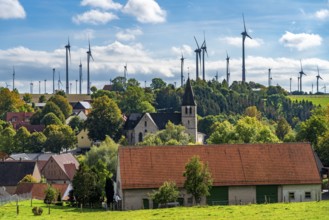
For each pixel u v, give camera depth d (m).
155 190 83.81
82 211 78.94
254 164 88.88
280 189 86.94
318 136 139.62
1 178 151.50
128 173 85.50
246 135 137.25
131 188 83.69
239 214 64.50
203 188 79.31
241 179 86.38
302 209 66.44
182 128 180.50
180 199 84.25
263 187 86.69
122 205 83.69
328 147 129.88
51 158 164.25
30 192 116.31
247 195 86.19
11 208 80.88
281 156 90.56
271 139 136.25
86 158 142.62
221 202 85.38
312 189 87.62
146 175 85.50
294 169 88.69
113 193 88.06
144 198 83.94
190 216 64.44
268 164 89.12
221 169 87.56
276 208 68.31
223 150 90.75
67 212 77.00
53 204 92.25
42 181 151.38
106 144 146.75
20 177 151.62
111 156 139.62
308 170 88.81
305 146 92.38
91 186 88.69
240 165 88.50
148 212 70.06
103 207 88.25
